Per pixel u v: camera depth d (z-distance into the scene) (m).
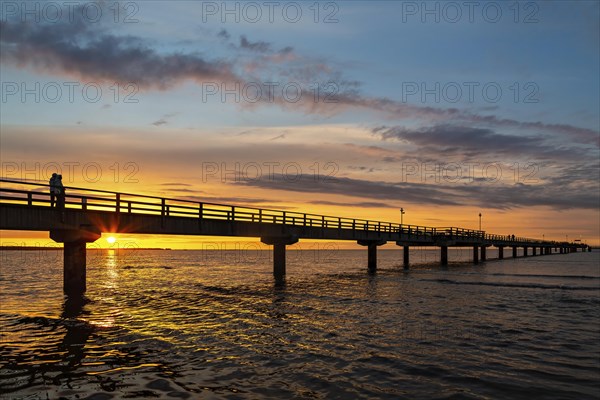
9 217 19.22
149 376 11.38
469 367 12.62
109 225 23.88
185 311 22.06
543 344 15.52
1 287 33.47
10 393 10.09
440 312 22.19
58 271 58.56
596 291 32.72
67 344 14.73
